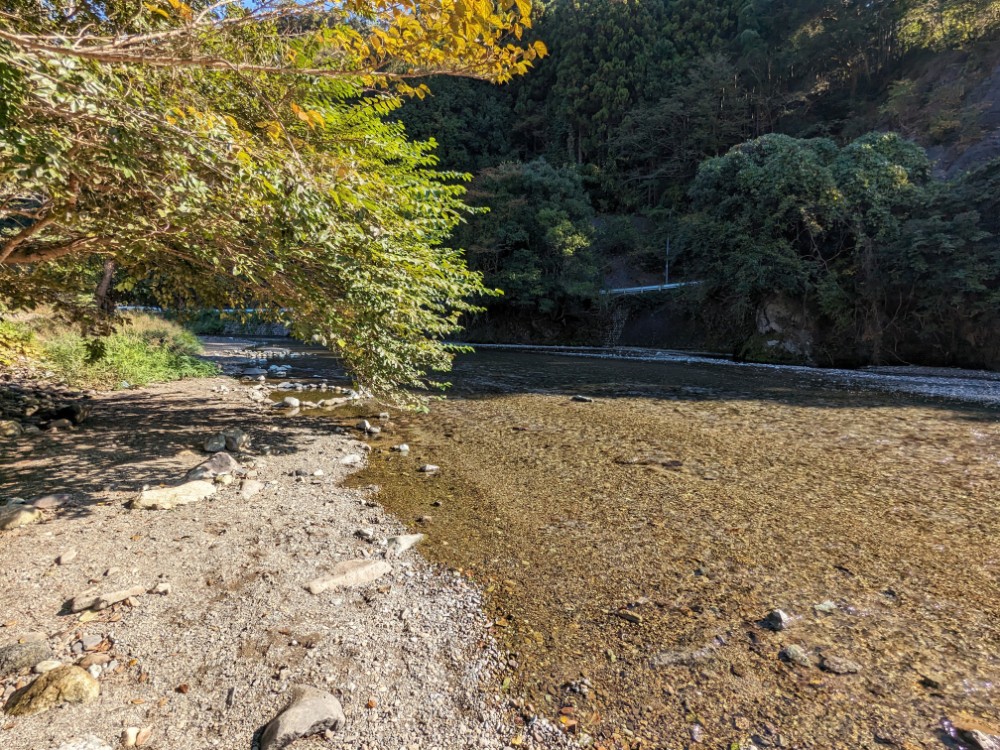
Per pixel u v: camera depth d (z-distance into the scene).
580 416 9.63
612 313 32.31
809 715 2.43
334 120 5.94
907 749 2.21
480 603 3.43
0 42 2.04
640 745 2.27
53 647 2.79
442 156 46.06
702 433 8.31
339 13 2.32
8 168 2.80
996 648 2.92
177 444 6.94
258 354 18.94
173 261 6.50
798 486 5.78
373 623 3.18
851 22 34.91
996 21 28.70
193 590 3.45
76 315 7.96
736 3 46.59
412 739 2.29
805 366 19.80
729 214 24.20
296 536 4.37
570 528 4.66
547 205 32.53
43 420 7.57
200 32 2.69
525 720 2.42
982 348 17.42
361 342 6.33
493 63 2.48
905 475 6.16
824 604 3.39
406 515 4.95
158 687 2.55
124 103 2.81
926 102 29.03
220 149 3.26
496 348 29.17
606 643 3.00
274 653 2.85
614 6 48.59
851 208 19.78
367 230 5.61
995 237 17.05
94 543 4.02
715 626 3.15
